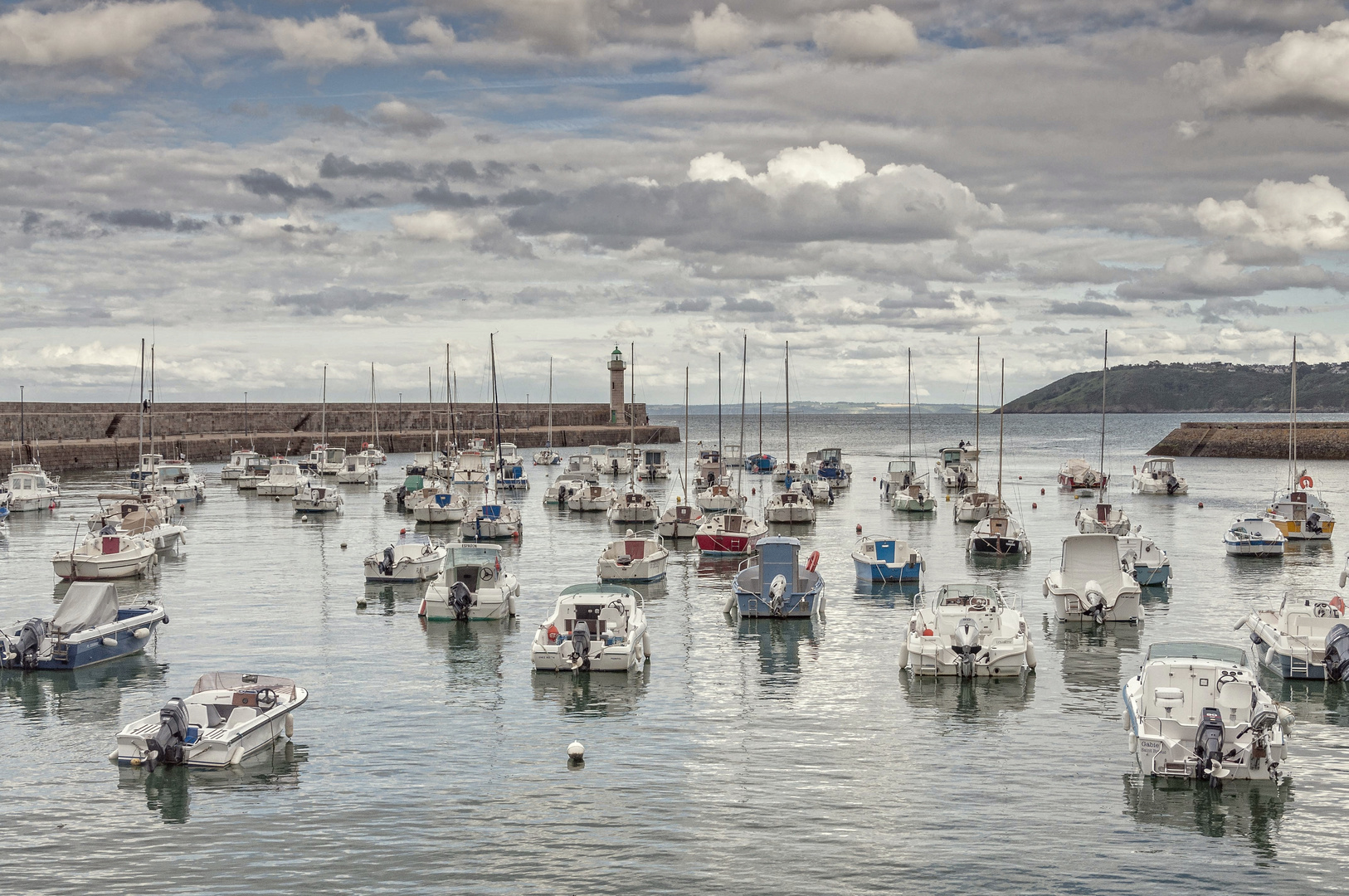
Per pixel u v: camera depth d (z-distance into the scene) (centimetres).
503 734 2738
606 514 7906
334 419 17112
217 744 2486
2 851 2078
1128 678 3231
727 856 2055
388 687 3162
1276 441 14162
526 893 1922
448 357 10275
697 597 4572
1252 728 2356
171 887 1941
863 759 2552
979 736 2711
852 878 1972
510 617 4141
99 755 2592
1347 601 4303
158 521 6184
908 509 8175
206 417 15375
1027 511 8231
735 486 10438
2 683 3216
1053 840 2120
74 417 13712
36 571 5403
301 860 2042
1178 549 6075
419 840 2123
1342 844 2098
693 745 2656
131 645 3541
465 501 7569
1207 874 1988
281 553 5922
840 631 3916
